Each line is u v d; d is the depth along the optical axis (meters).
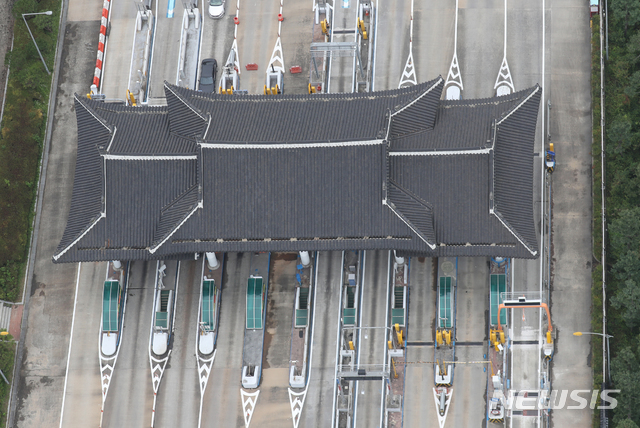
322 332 187.25
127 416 184.50
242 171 176.12
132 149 181.00
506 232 173.12
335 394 182.62
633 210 182.38
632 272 180.25
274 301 190.25
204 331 187.25
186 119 183.38
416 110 179.62
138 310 191.38
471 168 174.88
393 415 180.62
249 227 176.00
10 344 190.00
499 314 182.00
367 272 190.38
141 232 178.88
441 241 174.88
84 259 178.38
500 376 181.12
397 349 183.75
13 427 185.88
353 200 174.75
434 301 187.50
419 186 176.00
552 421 178.75
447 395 181.00
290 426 182.00
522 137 179.88
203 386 185.38
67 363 189.00
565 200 192.62
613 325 183.50
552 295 186.62
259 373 185.12
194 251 176.88
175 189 179.62
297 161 175.50
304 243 175.75
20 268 196.75
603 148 194.50
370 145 173.88
